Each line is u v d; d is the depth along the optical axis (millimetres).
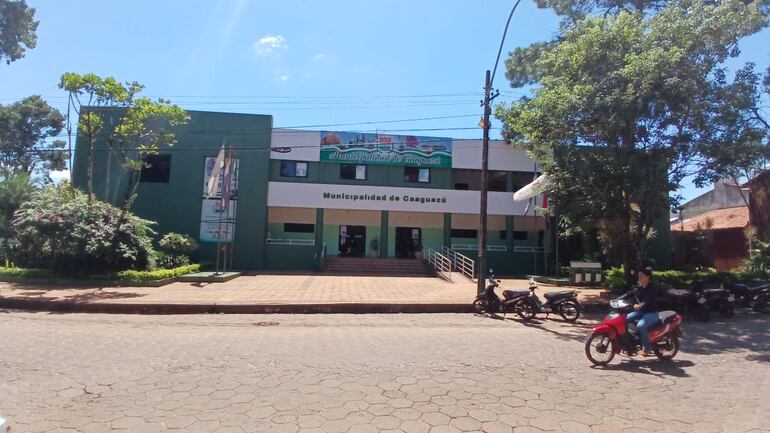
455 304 12820
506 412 4578
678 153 12250
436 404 4754
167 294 13680
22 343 7477
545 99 12281
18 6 24625
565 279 20250
